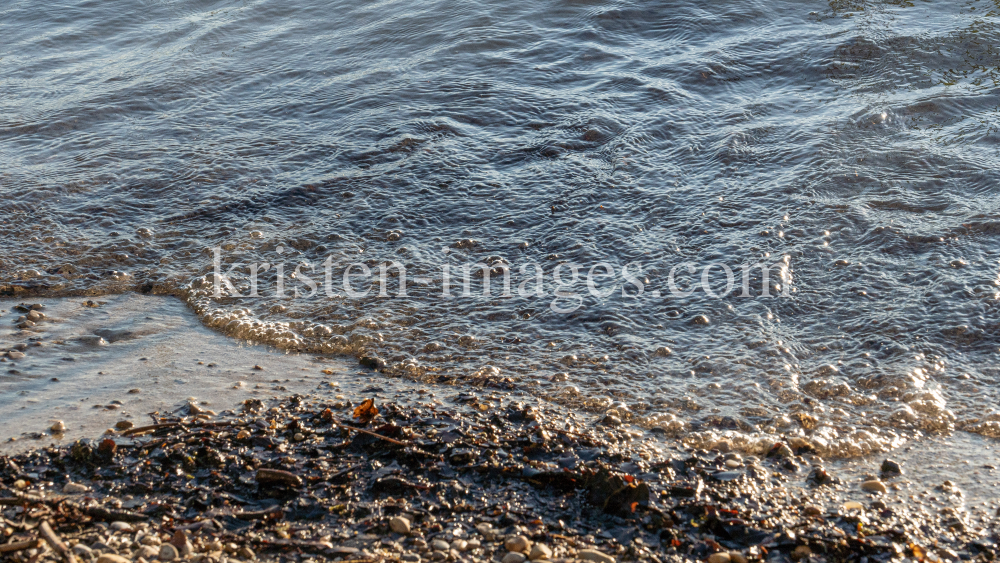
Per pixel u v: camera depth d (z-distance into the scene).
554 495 2.64
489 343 3.68
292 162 5.62
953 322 3.60
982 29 6.82
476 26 7.81
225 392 3.28
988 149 5.12
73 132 6.27
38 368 3.44
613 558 2.37
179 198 5.18
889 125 5.54
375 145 5.78
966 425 3.04
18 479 2.67
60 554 2.31
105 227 4.84
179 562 2.32
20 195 5.20
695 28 7.41
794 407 3.17
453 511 2.57
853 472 2.79
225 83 7.16
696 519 2.52
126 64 7.75
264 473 2.68
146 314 4.00
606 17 7.73
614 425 3.04
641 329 3.73
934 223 4.36
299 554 2.39
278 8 8.91
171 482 2.68
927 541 2.44
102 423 3.00
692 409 3.17
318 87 6.93
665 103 6.14
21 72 7.68
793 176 4.96
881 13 7.38
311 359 3.63
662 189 5.00
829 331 3.64
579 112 6.09
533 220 4.76
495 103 6.30
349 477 2.71
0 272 4.34
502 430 2.97
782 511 2.56
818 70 6.46
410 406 3.15
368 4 8.78
